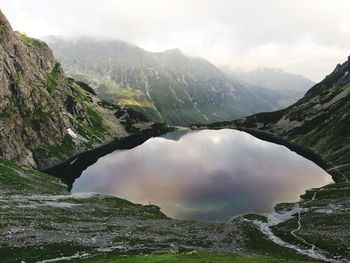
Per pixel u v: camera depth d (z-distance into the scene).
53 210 110.12
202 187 172.62
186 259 61.97
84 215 110.25
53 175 195.62
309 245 84.56
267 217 125.00
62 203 123.88
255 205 143.75
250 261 60.31
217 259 62.00
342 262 71.25
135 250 74.19
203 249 81.00
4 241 71.75
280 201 149.62
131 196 157.62
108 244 77.75
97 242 78.25
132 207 136.62
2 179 141.38
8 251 66.50
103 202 139.25
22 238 74.81
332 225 100.31
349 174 189.00
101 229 91.38
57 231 83.75
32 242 72.88
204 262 59.16
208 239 91.94
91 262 61.75
